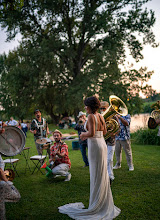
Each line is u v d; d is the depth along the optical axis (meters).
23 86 22.78
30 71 20.73
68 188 4.07
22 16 19.72
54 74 21.06
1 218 2.64
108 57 19.78
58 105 25.47
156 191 3.69
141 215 2.86
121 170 5.19
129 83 20.08
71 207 3.16
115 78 20.62
